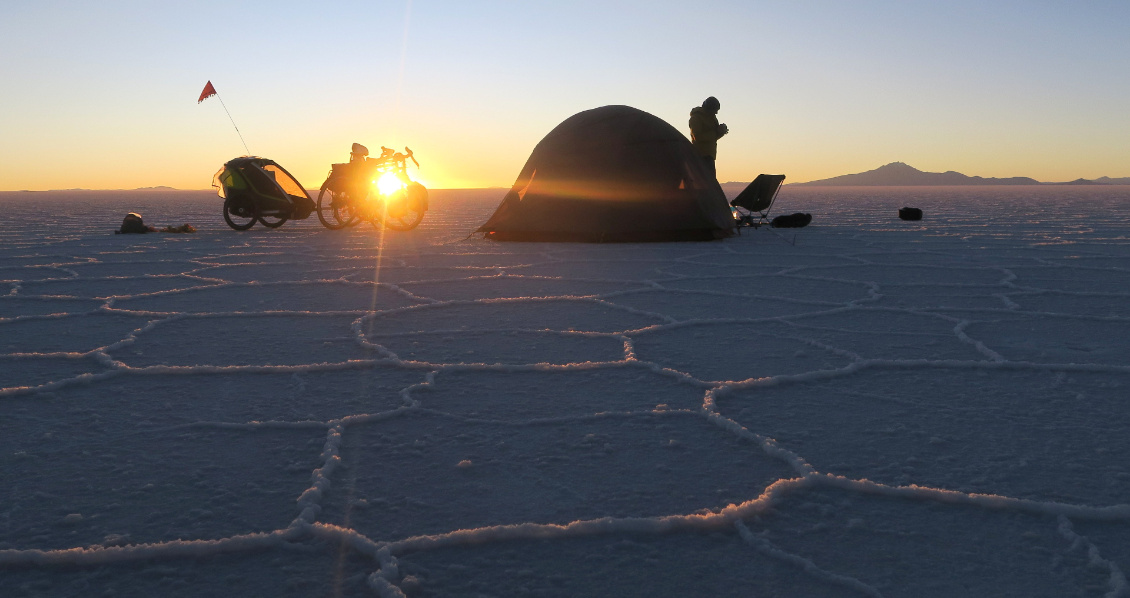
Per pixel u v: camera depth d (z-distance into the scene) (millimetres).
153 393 2607
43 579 1390
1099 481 1820
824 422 2277
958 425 2250
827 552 1479
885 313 4219
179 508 1687
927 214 21453
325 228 12031
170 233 11539
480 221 16422
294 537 1540
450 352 3242
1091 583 1357
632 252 7863
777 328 3770
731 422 2217
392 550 1478
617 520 1583
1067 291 5051
